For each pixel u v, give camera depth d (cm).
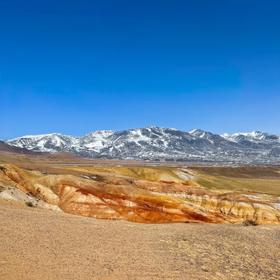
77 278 2655
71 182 7688
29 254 2945
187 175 16650
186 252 3666
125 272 2911
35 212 4631
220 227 5144
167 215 7600
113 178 10375
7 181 7362
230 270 3416
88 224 4300
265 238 4872
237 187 16800
